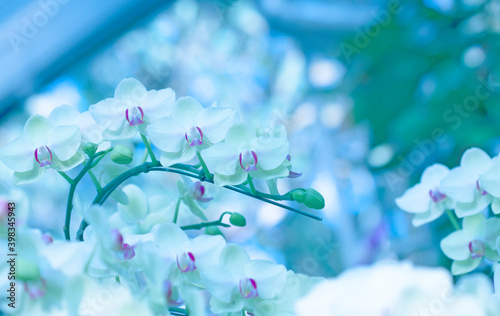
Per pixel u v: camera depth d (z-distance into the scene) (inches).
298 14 84.4
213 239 34.9
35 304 31.3
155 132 36.1
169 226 34.7
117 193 37.4
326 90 84.2
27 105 76.4
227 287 34.3
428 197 38.4
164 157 36.3
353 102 65.2
